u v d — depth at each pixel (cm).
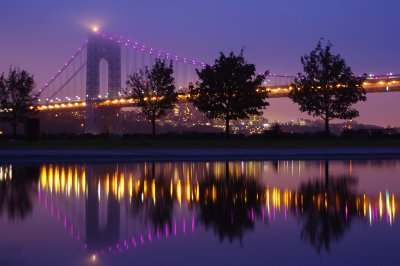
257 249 674
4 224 836
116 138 4200
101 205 1028
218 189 1276
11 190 1235
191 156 2394
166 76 4378
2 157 2238
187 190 1253
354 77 3944
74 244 701
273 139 3862
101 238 736
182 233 771
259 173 1681
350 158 2409
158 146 3219
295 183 1395
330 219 877
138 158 2308
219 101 3962
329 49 3931
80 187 1298
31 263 605
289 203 1052
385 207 997
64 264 602
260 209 982
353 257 629
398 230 784
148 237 747
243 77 3903
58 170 1764
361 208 988
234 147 3181
